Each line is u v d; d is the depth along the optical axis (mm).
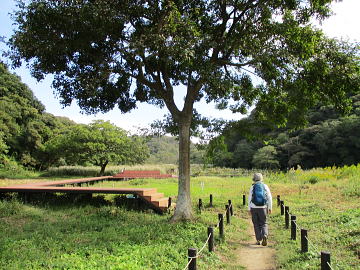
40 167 52062
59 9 8508
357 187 16516
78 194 14367
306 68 9906
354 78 9844
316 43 9883
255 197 8539
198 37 8977
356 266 5953
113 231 9094
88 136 36438
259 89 12398
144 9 9367
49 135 51469
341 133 49688
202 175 41188
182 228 9344
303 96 11469
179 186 10773
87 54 9922
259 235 8500
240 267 6605
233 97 12383
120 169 42094
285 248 7797
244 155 60062
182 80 12383
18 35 9273
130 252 6859
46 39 9156
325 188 18391
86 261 6219
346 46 9977
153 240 7961
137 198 13555
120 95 12422
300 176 25516
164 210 12680
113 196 14547
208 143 12891
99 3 8469
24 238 8188
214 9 10844
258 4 9789
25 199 13750
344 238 7918
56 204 13633
